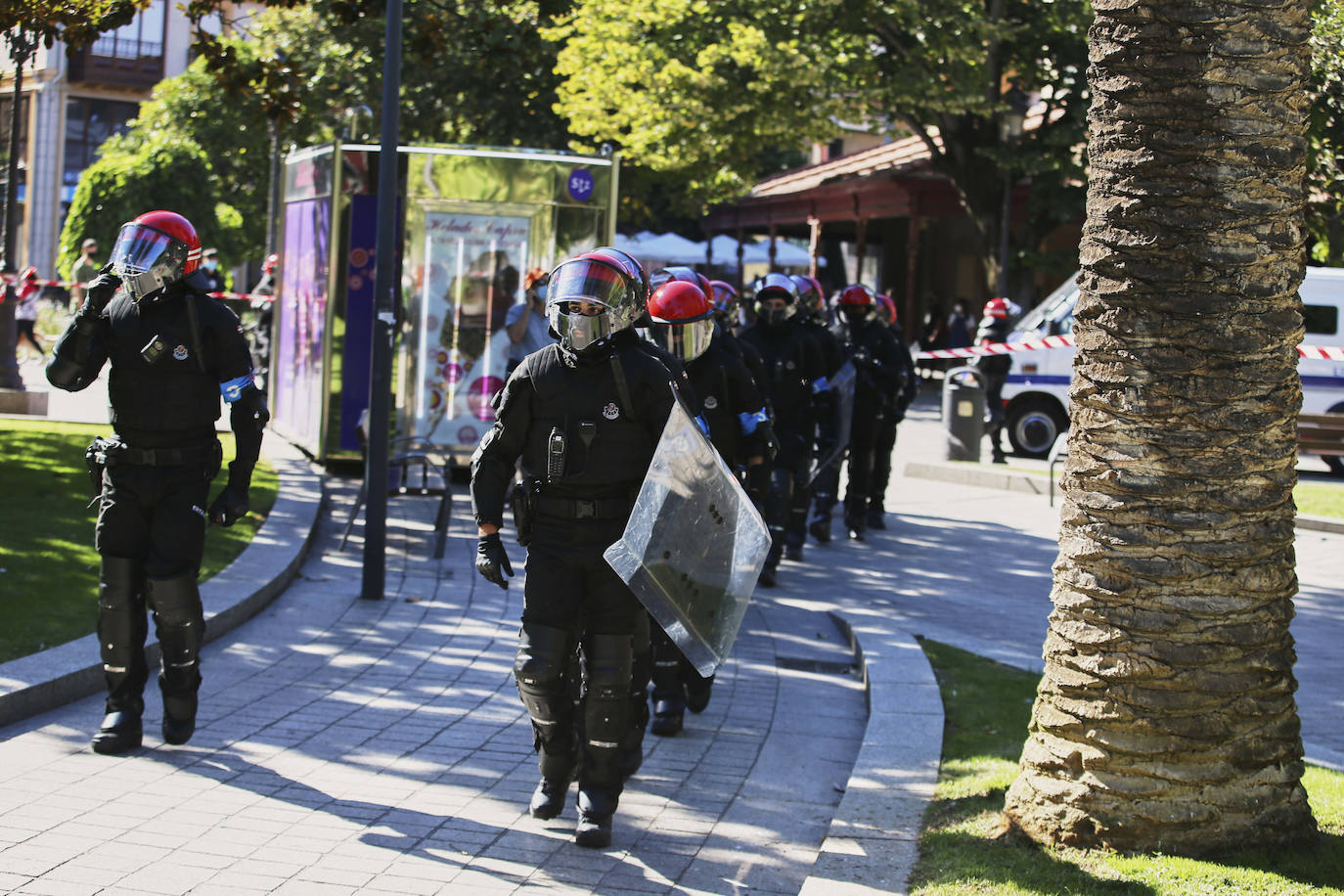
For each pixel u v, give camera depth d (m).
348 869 5.28
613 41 29.72
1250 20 4.95
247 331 26.47
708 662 5.64
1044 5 30.67
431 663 8.55
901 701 7.69
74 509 11.73
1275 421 5.06
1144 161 5.04
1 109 33.47
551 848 5.68
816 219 45.97
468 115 32.50
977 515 16.61
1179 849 5.02
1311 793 6.10
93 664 7.32
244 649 8.59
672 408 5.66
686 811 6.29
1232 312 5.01
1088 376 5.19
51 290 37.50
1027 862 5.03
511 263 16.23
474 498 5.88
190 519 6.44
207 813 5.78
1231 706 5.05
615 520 5.76
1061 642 5.26
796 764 7.09
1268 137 5.00
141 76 55.00
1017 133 29.83
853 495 14.54
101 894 4.88
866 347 14.40
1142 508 5.07
